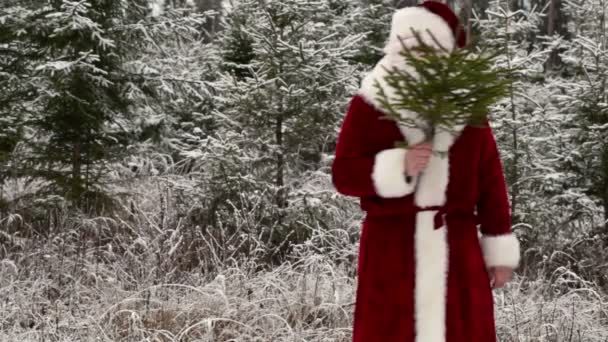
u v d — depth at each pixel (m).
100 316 4.25
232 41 8.82
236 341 4.06
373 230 2.59
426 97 2.21
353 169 2.48
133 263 5.20
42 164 6.79
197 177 6.55
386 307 2.53
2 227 6.28
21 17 6.64
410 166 2.36
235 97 6.06
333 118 6.14
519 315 4.53
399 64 2.46
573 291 4.99
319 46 6.57
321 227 6.15
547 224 6.32
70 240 5.85
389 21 11.60
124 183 7.71
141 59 7.53
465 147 2.50
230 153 6.04
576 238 6.14
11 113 6.90
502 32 6.10
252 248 5.78
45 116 6.93
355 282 5.21
